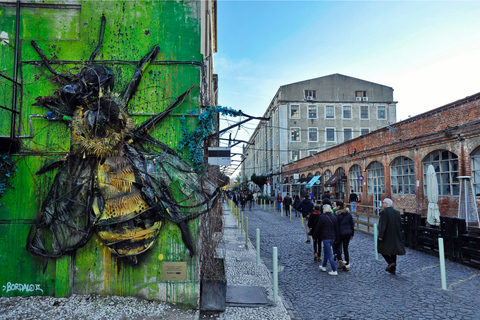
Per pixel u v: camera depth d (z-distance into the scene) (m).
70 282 5.13
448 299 5.57
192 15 5.53
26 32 5.45
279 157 48.34
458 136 14.20
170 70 5.39
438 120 15.68
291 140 47.72
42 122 5.34
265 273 7.43
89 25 5.45
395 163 19.75
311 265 8.23
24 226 5.27
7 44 5.45
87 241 5.12
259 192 52.47
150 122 5.21
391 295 5.83
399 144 18.84
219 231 5.55
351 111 48.25
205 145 5.49
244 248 10.46
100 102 4.88
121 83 5.34
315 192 35.62
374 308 5.20
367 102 48.44
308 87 48.75
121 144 5.06
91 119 4.89
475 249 7.71
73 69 5.38
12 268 5.24
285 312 5.05
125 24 5.47
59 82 5.33
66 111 5.23
